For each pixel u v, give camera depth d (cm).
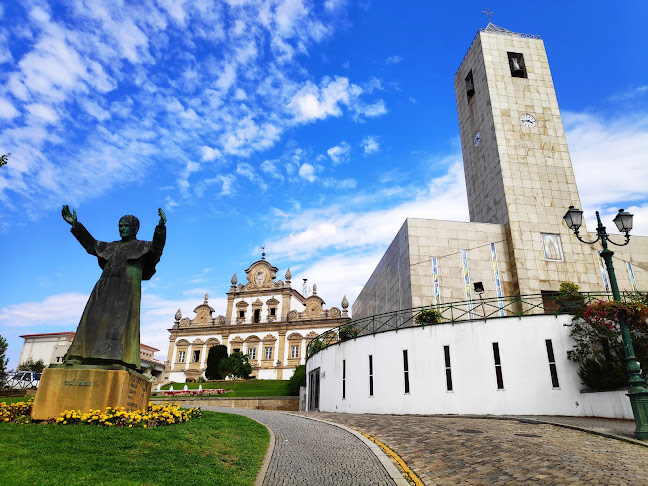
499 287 2833
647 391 1207
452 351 1994
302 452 1146
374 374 2159
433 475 952
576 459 1014
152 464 855
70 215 1313
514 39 3531
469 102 3669
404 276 2875
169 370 7050
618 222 1432
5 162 1322
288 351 6706
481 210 3338
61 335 7131
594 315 1681
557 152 3194
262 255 7562
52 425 1049
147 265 1387
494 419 1678
